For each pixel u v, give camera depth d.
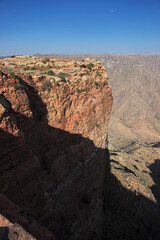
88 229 19.62
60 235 14.82
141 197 33.59
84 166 19.38
